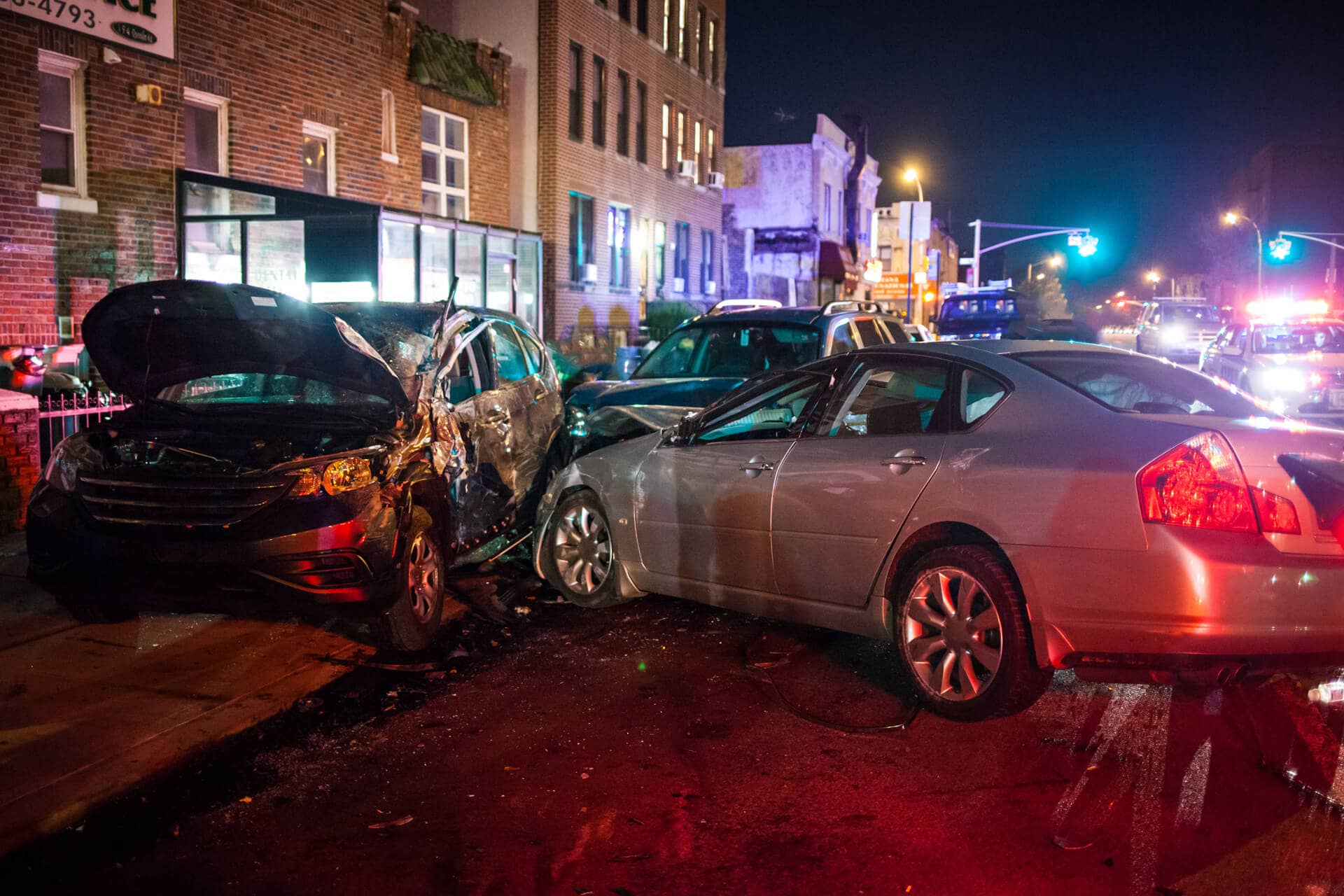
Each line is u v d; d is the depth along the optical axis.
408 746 4.90
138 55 12.58
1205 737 4.89
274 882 3.75
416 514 6.08
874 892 3.63
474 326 7.71
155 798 4.40
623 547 6.82
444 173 20.11
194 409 6.28
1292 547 4.42
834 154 47.59
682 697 5.49
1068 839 3.96
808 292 44.75
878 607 5.45
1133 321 84.19
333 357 5.85
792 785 4.46
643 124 28.89
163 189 12.98
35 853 3.96
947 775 4.52
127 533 5.54
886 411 5.65
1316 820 4.09
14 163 10.92
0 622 6.40
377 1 17.11
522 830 4.10
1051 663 4.75
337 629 6.43
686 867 3.81
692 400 9.88
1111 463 4.63
